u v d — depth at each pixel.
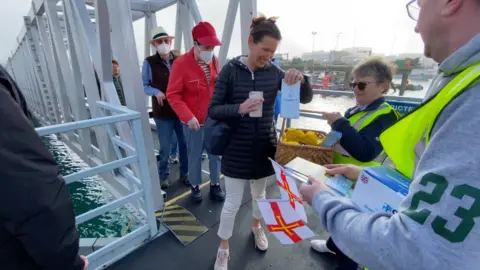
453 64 0.49
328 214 0.64
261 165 1.61
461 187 0.40
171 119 2.74
